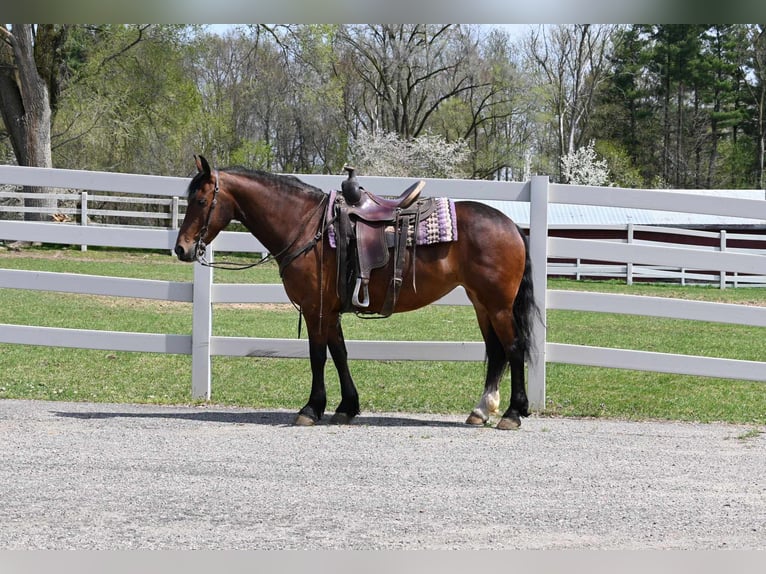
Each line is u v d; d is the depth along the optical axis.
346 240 7.14
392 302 7.24
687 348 13.73
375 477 5.67
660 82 56.50
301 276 7.22
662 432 7.34
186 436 6.81
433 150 45.06
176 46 32.56
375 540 4.50
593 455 6.38
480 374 10.73
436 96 49.00
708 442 6.93
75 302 17.25
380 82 46.62
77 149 37.03
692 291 24.27
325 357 7.39
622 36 54.53
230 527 4.67
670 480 5.71
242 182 7.25
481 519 4.85
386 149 44.94
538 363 8.23
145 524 4.70
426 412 8.22
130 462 5.97
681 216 30.34
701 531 4.71
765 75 54.78
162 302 18.17
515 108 50.22
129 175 8.44
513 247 7.14
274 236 7.27
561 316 18.28
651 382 10.29
